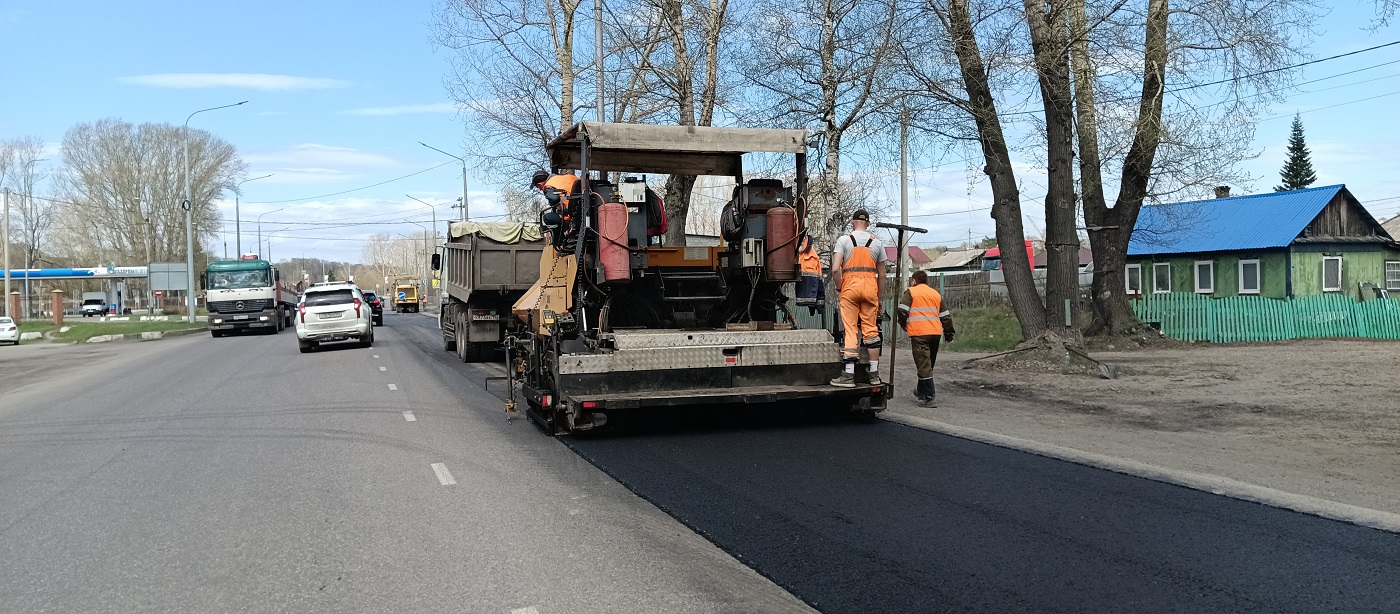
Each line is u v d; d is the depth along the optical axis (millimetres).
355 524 5930
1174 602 4125
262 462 8156
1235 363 14844
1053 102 14453
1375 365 13984
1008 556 4828
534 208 22828
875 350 9422
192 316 44719
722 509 5957
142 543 5629
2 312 69250
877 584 4473
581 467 7473
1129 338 19000
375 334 32562
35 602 4602
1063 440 8227
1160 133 16516
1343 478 6562
